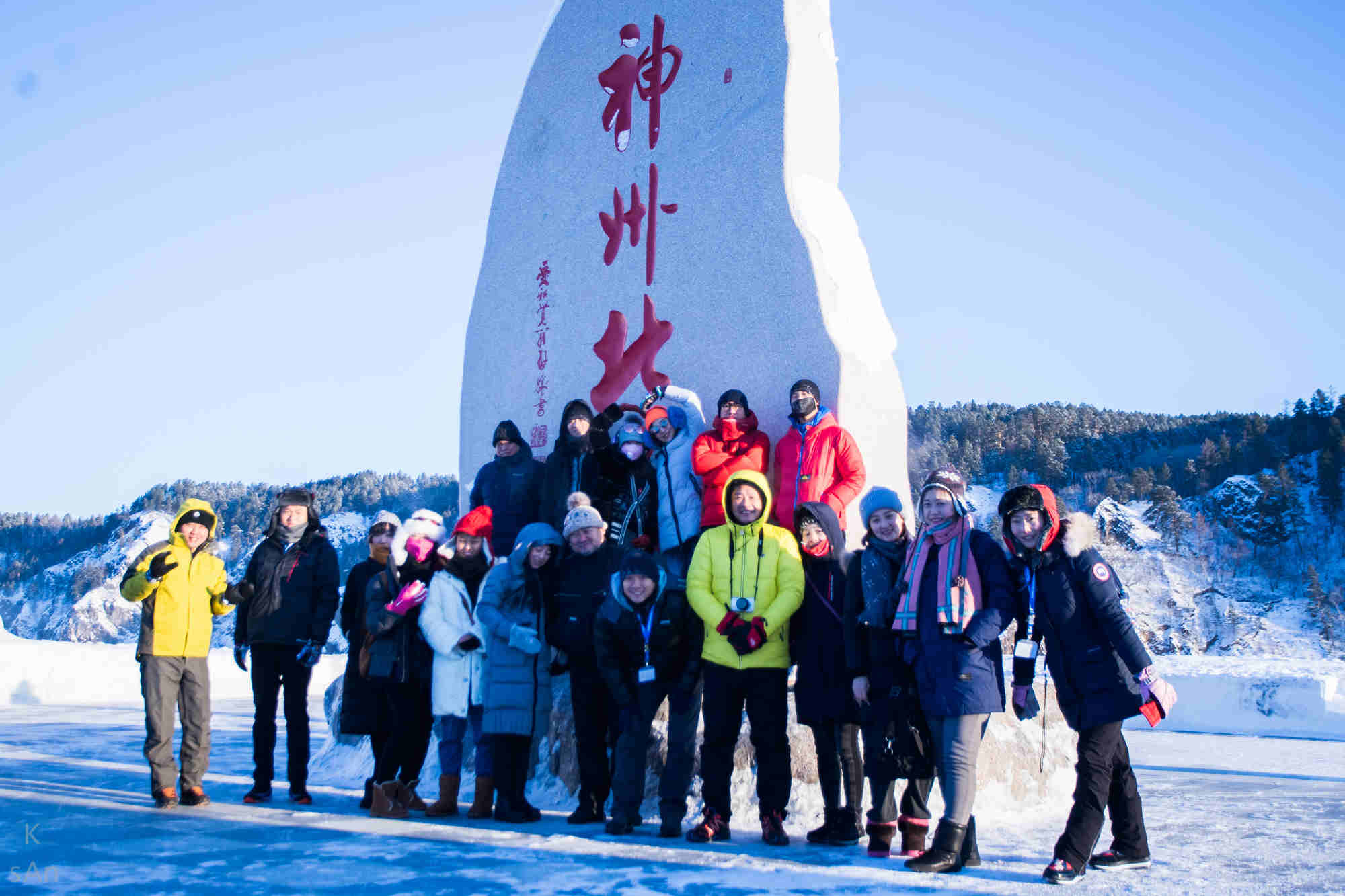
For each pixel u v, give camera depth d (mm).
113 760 7121
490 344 8148
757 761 4676
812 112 6535
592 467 5910
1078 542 3988
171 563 5223
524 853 4082
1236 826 5031
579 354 7391
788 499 5520
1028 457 120062
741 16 6855
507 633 5012
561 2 8305
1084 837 3756
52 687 13398
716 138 6809
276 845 4207
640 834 4660
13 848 4117
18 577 158500
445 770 5160
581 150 7766
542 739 5879
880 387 6141
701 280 6672
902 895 3447
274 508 5582
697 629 4801
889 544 4367
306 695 5574
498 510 6602
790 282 6188
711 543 4777
